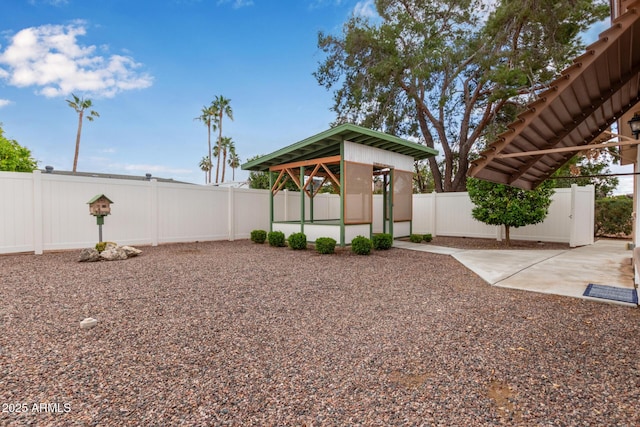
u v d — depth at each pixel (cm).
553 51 1191
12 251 764
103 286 487
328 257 785
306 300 424
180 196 1044
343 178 871
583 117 400
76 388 217
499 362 253
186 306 396
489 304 403
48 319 347
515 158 443
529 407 195
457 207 1255
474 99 1512
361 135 851
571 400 202
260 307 395
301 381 228
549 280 519
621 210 1148
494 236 1156
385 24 1357
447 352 272
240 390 217
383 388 219
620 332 308
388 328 327
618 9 409
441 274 586
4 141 1482
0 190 746
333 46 1577
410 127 1711
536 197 902
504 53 1241
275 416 189
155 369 244
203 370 243
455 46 1358
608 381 223
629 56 312
